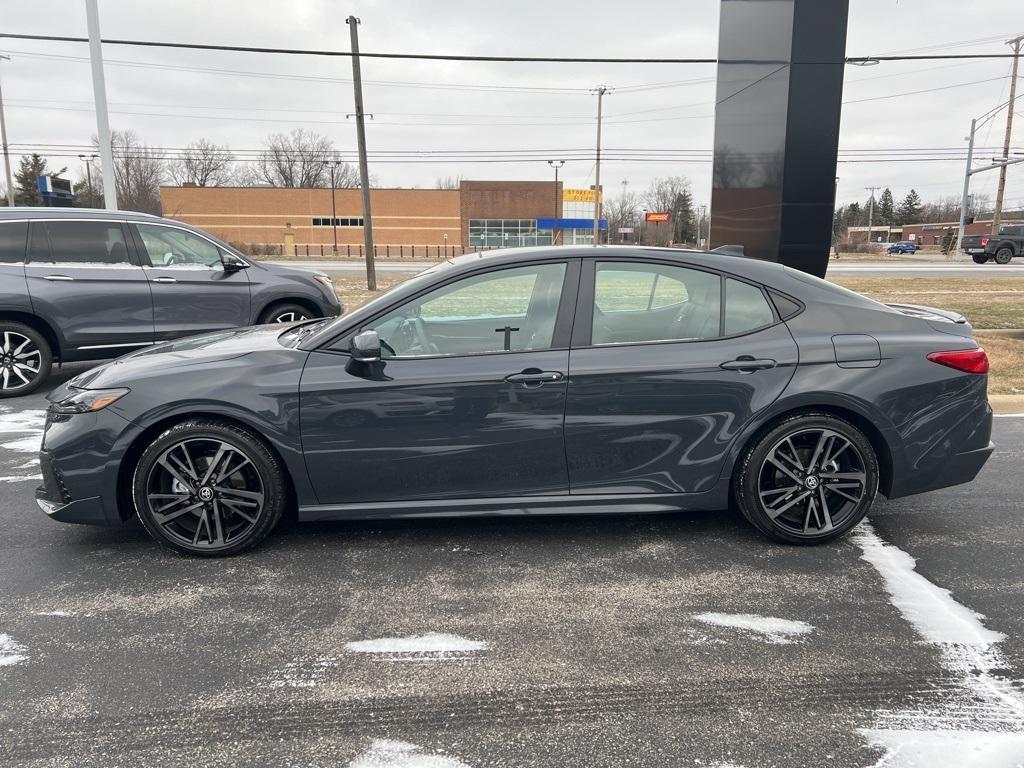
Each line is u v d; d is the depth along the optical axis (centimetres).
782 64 836
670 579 330
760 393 343
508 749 217
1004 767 208
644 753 215
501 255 360
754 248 933
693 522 398
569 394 340
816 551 360
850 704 239
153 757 214
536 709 237
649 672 258
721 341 349
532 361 340
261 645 276
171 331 742
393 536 378
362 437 339
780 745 219
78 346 702
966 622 291
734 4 981
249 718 232
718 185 1069
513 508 353
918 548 364
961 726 227
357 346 324
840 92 827
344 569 340
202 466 345
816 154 841
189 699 242
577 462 348
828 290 368
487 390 337
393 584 326
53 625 290
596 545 368
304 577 333
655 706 238
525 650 272
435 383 336
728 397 343
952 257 4894
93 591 319
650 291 352
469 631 286
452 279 349
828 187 849
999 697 242
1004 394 660
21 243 679
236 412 333
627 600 311
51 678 254
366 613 300
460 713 235
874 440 359
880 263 3688
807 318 355
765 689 247
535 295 350
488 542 371
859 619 294
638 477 352
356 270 2864
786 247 867
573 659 266
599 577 333
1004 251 3547
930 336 360
